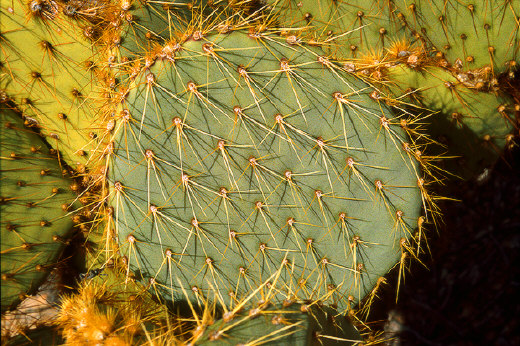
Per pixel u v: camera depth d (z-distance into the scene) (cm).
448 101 77
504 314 91
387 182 72
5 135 73
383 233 73
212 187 71
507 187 92
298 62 70
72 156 75
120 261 75
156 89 69
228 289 73
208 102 70
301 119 71
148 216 71
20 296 72
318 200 72
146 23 74
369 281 74
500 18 77
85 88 74
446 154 79
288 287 73
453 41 78
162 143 70
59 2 73
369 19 79
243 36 69
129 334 70
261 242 72
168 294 74
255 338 68
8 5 72
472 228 93
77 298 73
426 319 92
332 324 73
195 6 77
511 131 78
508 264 92
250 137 71
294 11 80
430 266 93
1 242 71
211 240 72
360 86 71
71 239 75
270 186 71
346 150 71
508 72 78
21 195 72
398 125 71
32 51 73
